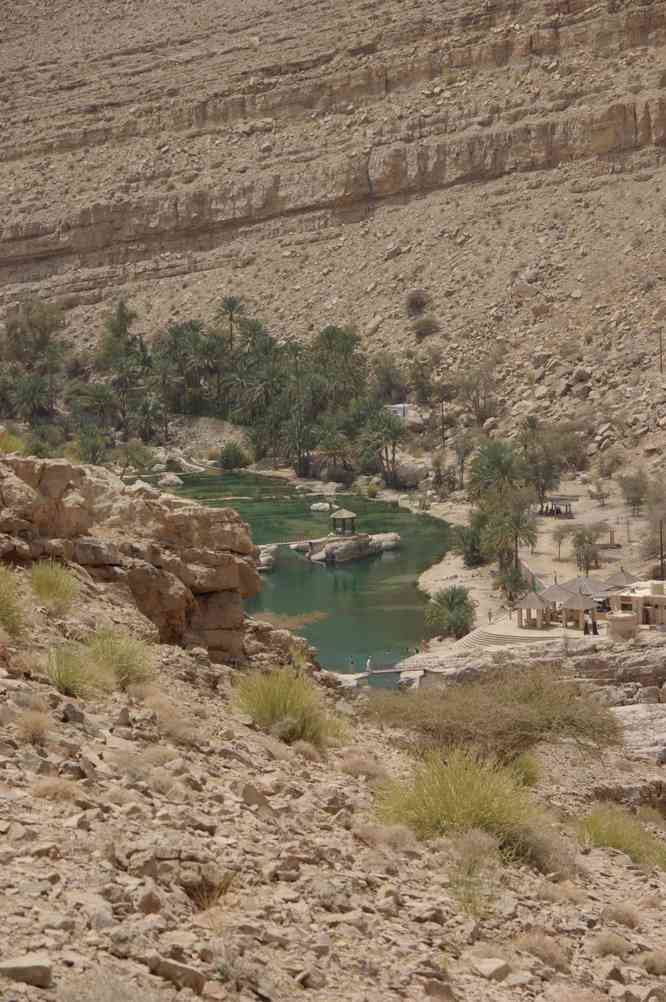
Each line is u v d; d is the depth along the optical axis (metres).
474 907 8.76
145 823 7.69
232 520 17.44
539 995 7.36
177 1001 5.32
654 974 8.78
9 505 14.51
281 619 31.03
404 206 179.75
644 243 149.62
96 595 14.62
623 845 14.14
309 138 193.75
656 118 164.25
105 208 192.50
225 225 189.25
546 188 169.12
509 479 102.81
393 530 98.50
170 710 11.38
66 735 9.07
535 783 17.52
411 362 147.25
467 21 192.75
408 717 17.66
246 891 7.23
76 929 5.64
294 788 10.56
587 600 56.94
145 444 146.38
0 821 6.79
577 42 181.12
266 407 141.88
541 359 136.12
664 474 104.81
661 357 127.00
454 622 63.41
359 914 7.55
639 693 43.56
